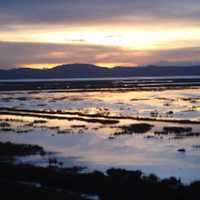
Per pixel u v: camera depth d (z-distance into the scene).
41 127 58.41
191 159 36.41
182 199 24.16
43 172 30.19
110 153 39.50
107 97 113.25
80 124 60.94
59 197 24.25
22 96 123.31
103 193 25.70
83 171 31.88
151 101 98.06
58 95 125.56
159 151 40.16
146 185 26.06
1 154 38.69
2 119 68.19
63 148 42.31
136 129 54.09
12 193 24.86
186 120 61.19
